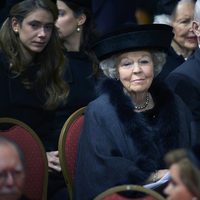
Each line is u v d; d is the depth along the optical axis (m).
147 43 9.68
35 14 10.66
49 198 10.73
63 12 11.94
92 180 9.53
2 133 10.15
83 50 11.90
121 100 9.68
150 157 9.53
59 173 10.77
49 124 10.88
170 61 12.59
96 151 9.56
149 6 16.17
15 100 10.61
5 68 10.66
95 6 16.23
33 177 10.27
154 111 9.81
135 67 9.69
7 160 6.86
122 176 9.38
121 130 9.60
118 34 9.66
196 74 10.69
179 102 10.01
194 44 13.23
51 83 10.90
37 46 10.71
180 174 6.16
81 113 10.63
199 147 9.23
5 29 10.78
